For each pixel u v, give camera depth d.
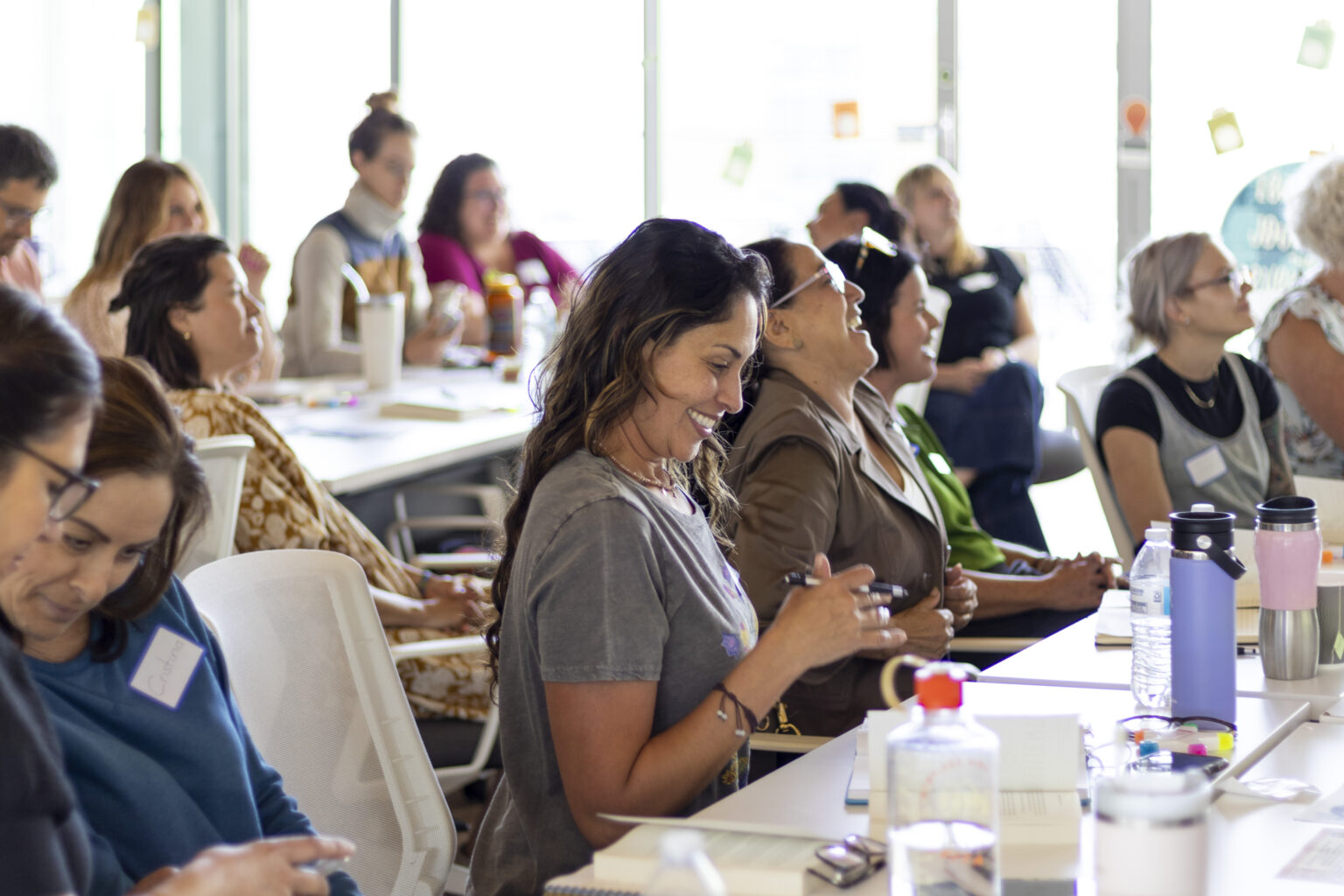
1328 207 3.43
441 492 3.60
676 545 1.54
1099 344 5.62
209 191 6.92
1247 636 2.03
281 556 1.75
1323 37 5.02
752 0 5.96
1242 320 3.00
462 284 5.21
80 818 1.23
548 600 1.46
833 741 1.63
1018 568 3.00
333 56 6.70
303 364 4.70
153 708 1.38
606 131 6.27
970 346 4.60
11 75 6.42
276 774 1.52
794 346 2.27
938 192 4.64
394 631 2.62
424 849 1.77
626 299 1.54
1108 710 1.70
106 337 3.68
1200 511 1.65
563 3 6.25
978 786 1.08
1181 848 1.01
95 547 1.22
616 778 1.44
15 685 0.93
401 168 4.80
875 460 2.35
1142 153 5.43
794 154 6.03
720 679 1.53
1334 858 1.23
